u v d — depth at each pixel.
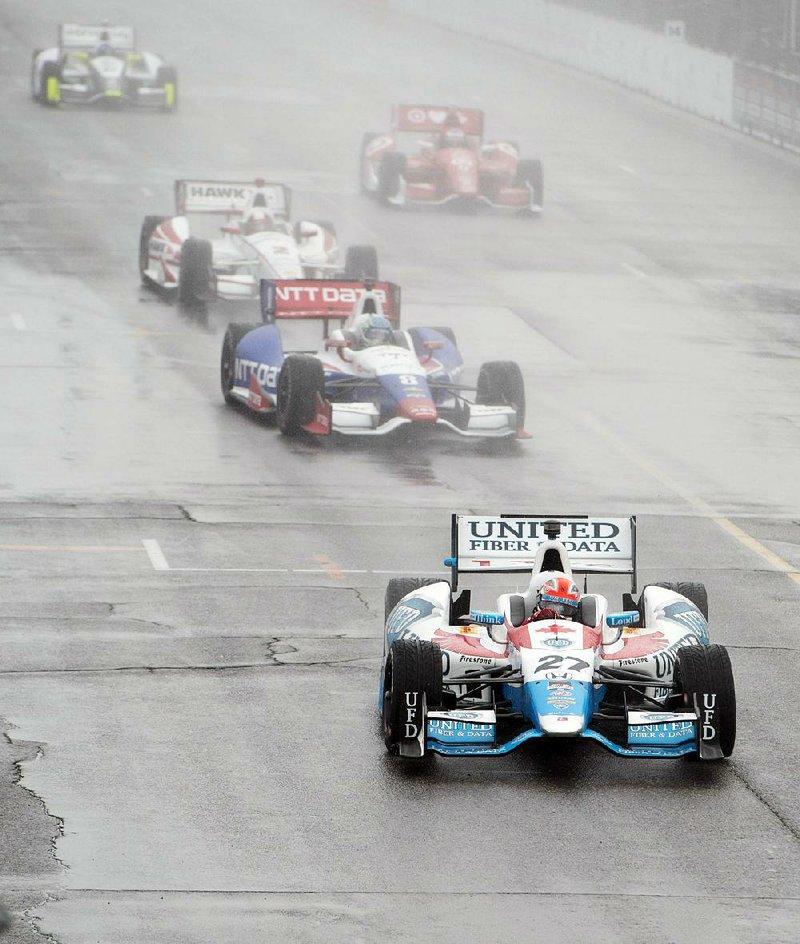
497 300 132.88
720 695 45.12
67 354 108.88
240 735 47.66
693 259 152.75
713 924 36.12
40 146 185.00
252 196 129.00
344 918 36.19
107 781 43.81
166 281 126.88
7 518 73.75
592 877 38.41
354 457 87.88
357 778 44.41
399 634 49.75
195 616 60.03
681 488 84.06
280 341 95.31
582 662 45.66
